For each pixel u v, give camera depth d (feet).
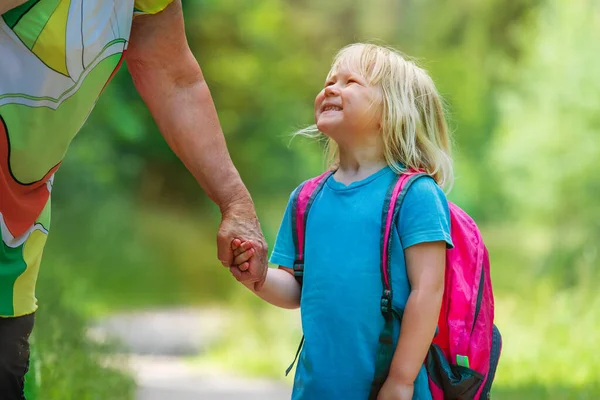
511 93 74.79
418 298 13.83
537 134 67.15
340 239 14.34
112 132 89.56
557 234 62.64
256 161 131.54
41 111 13.10
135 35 14.94
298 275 15.10
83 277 62.80
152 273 79.71
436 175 15.11
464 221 14.70
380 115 14.66
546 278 60.64
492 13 141.79
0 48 12.77
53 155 13.52
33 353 24.23
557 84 66.69
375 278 14.02
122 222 83.25
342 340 14.03
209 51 133.28
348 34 152.87
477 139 140.36
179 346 53.26
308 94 143.54
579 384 34.86
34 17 12.84
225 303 73.10
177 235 104.99
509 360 40.63
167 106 15.33
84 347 32.55
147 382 40.06
